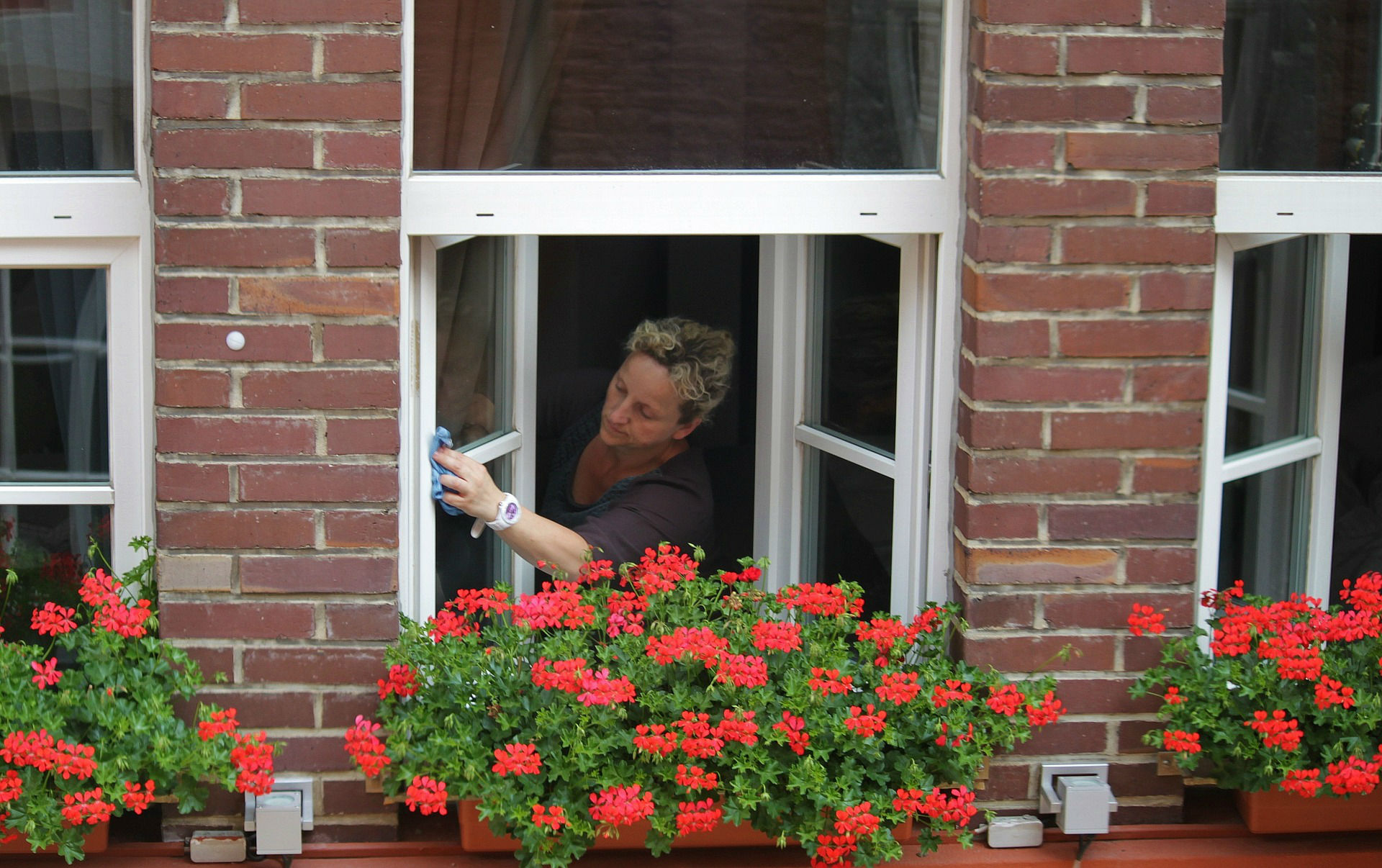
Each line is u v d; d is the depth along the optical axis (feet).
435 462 15.43
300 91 13.66
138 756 13.67
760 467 17.92
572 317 19.27
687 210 14.92
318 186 13.79
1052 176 14.23
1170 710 14.61
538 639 15.72
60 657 15.57
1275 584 16.96
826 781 13.93
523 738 14.10
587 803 14.15
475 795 13.78
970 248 14.67
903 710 14.52
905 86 15.16
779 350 17.35
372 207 13.85
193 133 13.65
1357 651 15.06
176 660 14.15
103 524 15.46
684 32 15.03
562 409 18.97
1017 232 14.29
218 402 13.99
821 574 17.48
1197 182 14.35
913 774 14.14
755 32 15.11
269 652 14.42
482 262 16.03
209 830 14.73
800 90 15.21
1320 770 14.25
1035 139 14.16
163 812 14.74
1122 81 14.17
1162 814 15.44
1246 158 15.72
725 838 14.83
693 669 14.55
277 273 13.88
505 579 17.40
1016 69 14.06
